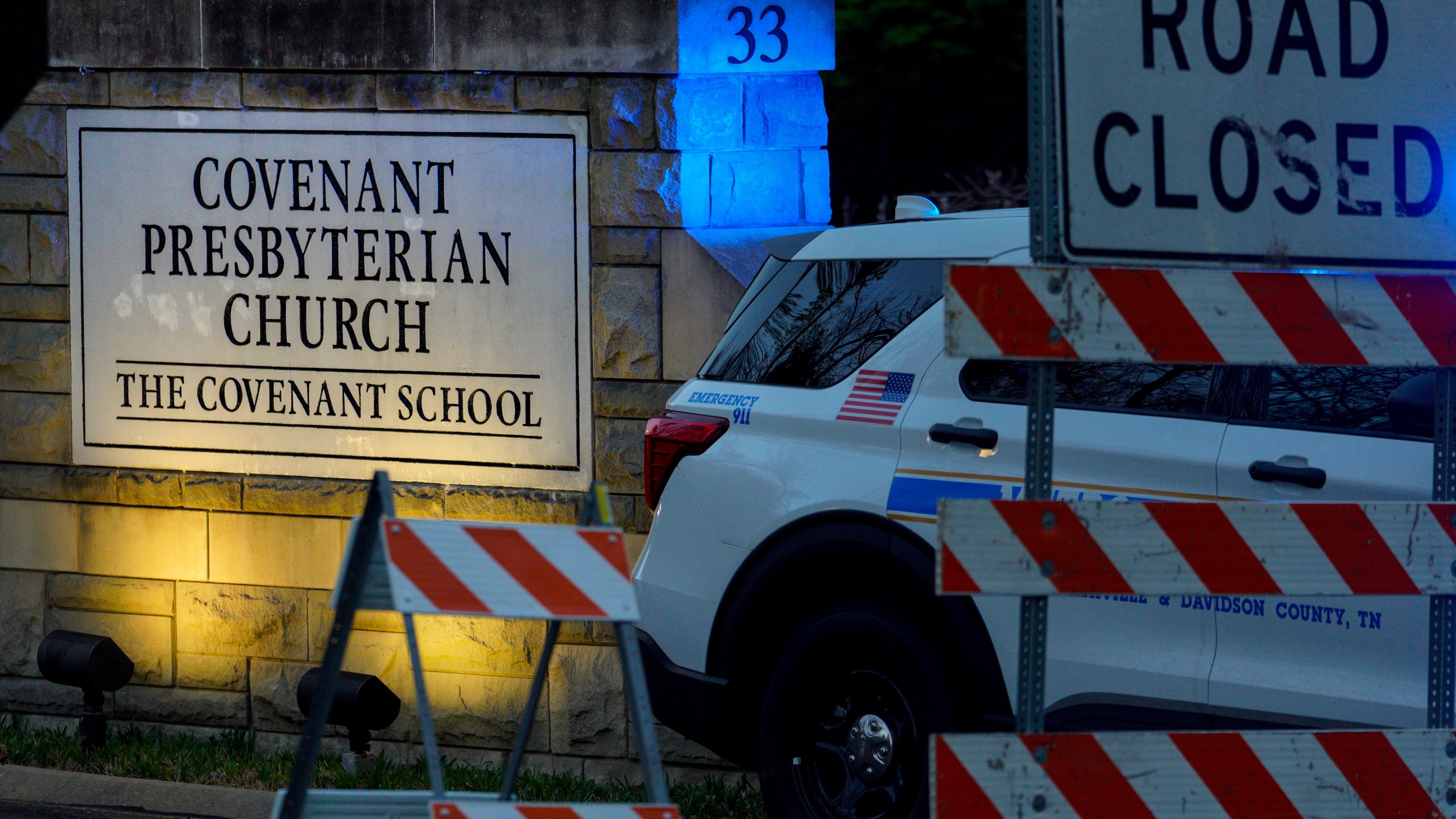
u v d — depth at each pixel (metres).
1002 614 11.58
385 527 8.27
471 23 16.89
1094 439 11.46
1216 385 11.20
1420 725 10.11
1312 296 8.85
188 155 17.86
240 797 15.47
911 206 13.77
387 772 16.08
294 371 17.62
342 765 16.23
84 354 18.23
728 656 12.83
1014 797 8.70
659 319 16.55
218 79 17.69
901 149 37.47
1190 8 8.73
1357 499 10.46
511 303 16.94
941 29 37.09
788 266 13.60
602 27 16.55
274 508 17.52
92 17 18.00
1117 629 11.21
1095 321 8.63
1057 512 8.67
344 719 15.91
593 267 16.70
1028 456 8.77
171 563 17.91
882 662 12.25
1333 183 8.90
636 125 16.53
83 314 18.20
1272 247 8.81
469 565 8.33
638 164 16.53
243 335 17.77
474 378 17.06
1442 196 9.03
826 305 13.18
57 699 18.30
